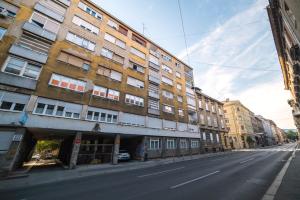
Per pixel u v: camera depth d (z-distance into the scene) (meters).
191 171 11.17
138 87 23.34
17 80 13.33
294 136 122.00
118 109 19.66
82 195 6.50
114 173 11.93
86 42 19.00
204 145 32.75
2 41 13.40
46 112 14.33
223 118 43.22
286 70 20.25
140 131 21.30
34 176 10.62
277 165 12.32
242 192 5.96
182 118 29.50
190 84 35.50
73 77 16.77
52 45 16.12
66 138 21.44
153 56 28.14
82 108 16.56
